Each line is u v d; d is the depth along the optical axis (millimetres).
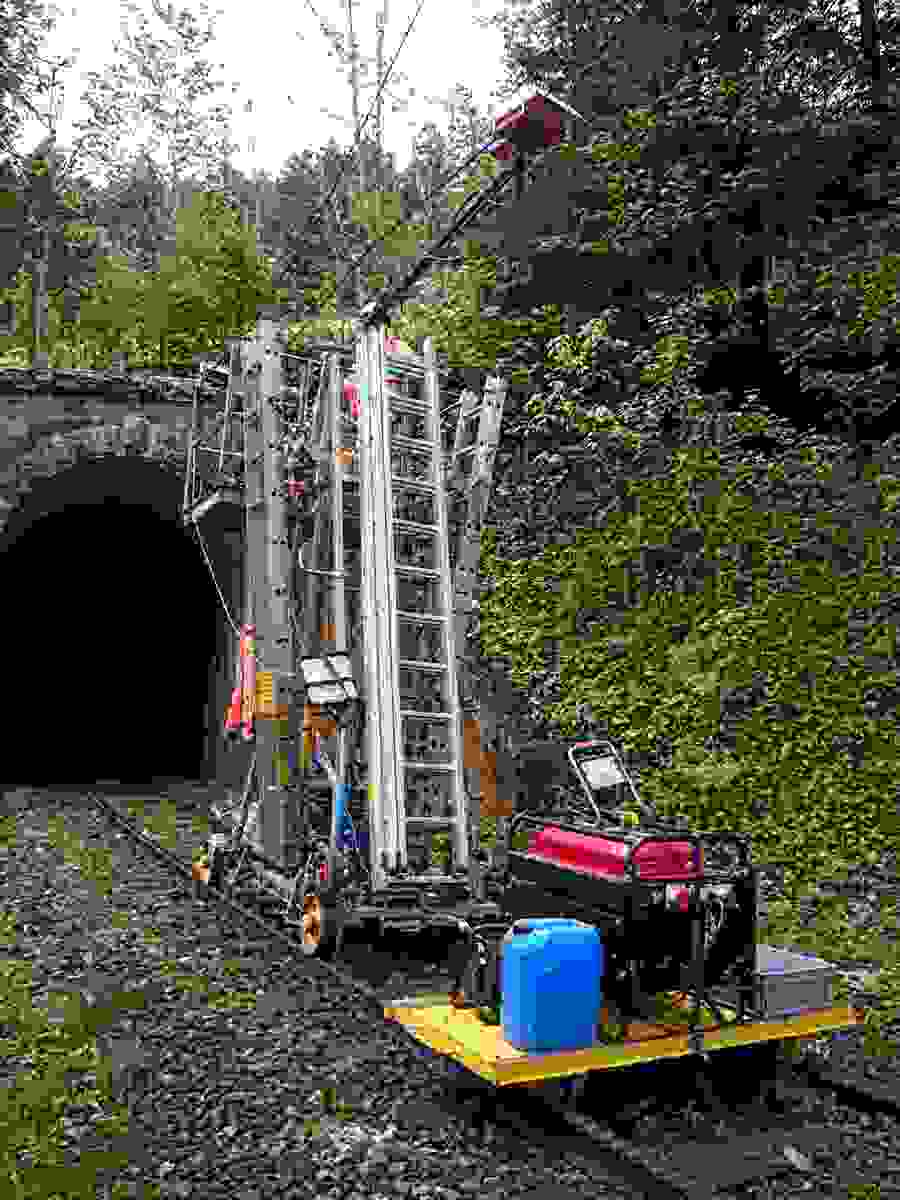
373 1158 5508
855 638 12203
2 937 9734
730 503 13891
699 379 16797
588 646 14156
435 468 10211
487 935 6508
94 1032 7332
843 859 10188
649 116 16141
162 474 19188
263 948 9375
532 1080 5496
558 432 16312
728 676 12492
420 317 19406
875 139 14672
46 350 29891
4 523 18125
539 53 20031
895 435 13953
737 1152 5586
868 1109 6164
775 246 15672
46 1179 5273
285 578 10141
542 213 17828
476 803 9758
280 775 9984
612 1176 5352
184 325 26641
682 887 5918
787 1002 6195
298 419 11219
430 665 9633
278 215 40344
